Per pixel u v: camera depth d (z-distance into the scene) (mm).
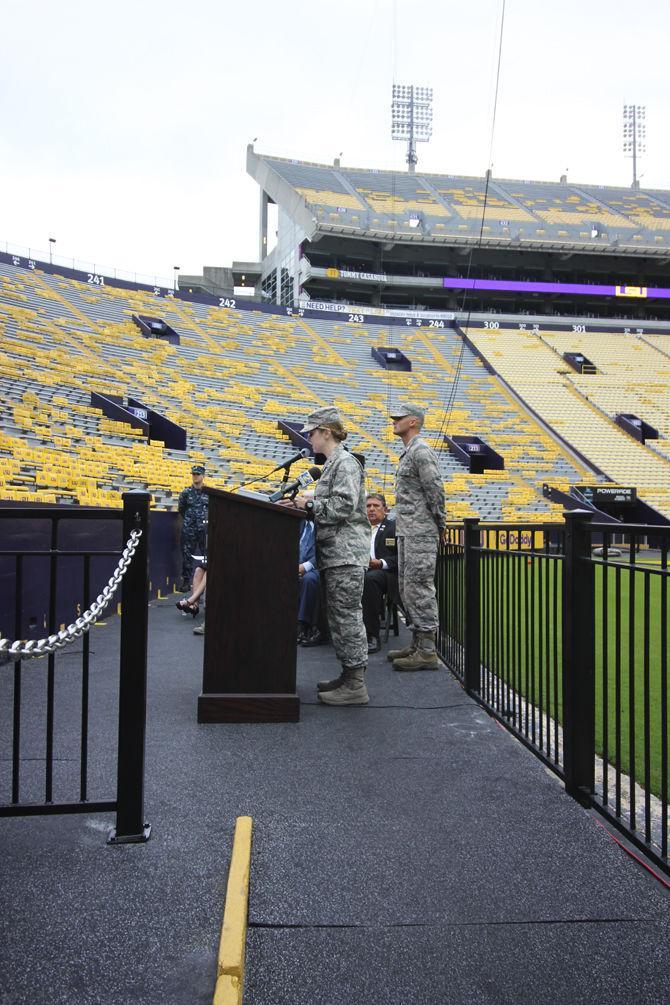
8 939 1621
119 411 17844
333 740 3172
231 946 1555
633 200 48844
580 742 2568
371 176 47500
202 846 2102
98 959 1550
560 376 32531
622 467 26109
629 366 34094
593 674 2592
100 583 6844
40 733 3189
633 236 41750
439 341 35344
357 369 31281
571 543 2650
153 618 7098
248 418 23797
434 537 4727
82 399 18250
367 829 2256
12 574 4941
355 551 3789
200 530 9523
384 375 31219
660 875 1997
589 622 2598
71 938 1627
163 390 23062
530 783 2678
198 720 3424
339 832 2230
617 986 1507
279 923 1720
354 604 3785
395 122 52812
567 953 1622
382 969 1555
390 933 1688
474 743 3162
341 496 3682
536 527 3146
